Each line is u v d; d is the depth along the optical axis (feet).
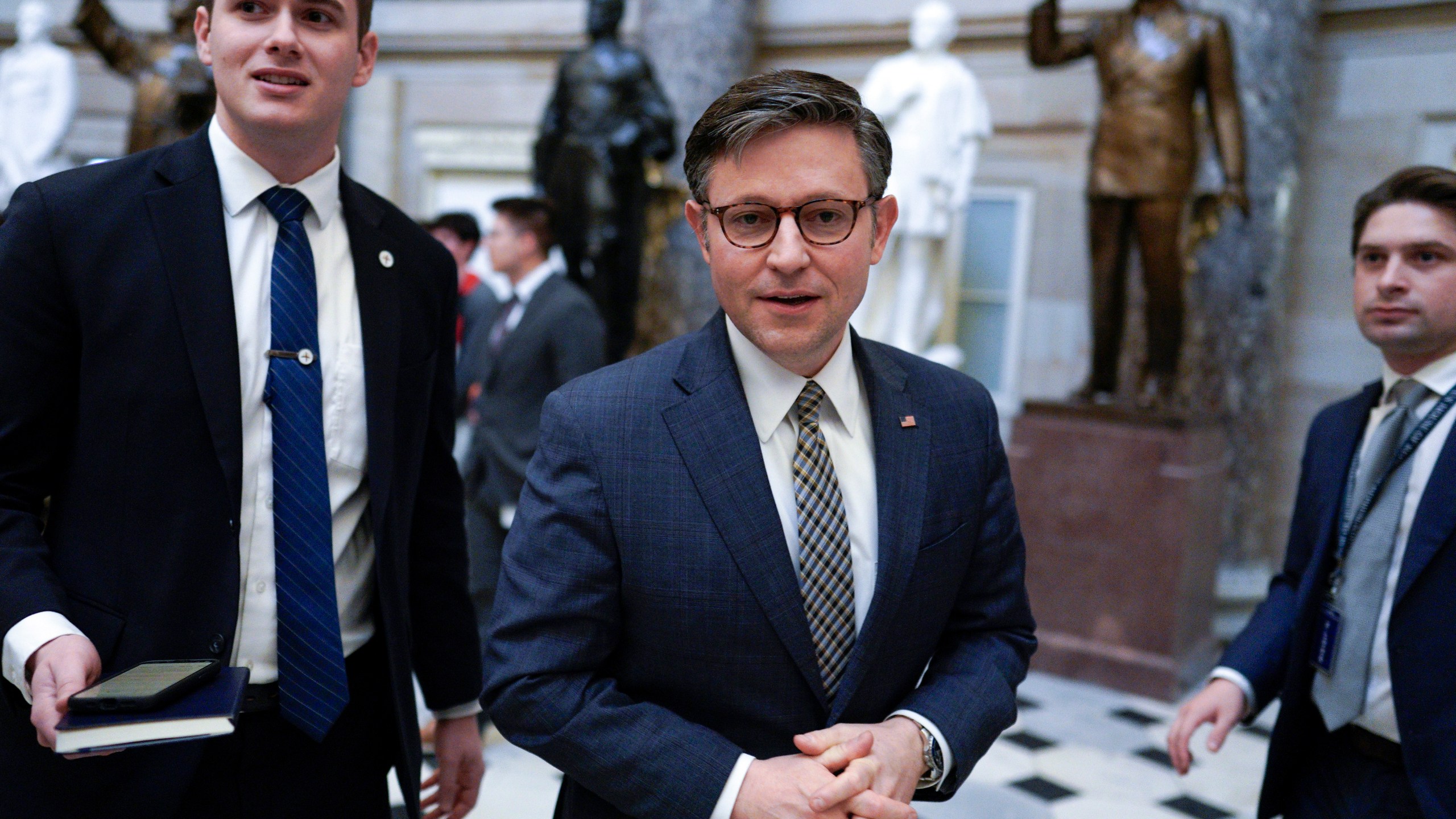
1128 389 19.54
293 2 4.90
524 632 4.37
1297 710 6.55
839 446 4.69
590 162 19.42
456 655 6.23
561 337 13.56
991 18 22.53
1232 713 6.84
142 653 4.75
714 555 4.32
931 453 4.72
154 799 4.71
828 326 4.29
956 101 17.81
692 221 4.59
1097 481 15.92
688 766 4.11
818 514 4.49
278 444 5.05
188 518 4.85
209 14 5.06
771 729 4.43
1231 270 18.21
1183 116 16.06
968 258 23.43
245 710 5.01
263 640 5.05
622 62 19.66
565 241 19.72
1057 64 17.34
